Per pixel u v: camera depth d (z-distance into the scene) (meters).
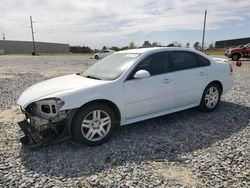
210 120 5.38
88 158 3.80
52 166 3.58
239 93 7.76
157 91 4.81
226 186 3.04
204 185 3.08
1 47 75.81
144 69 4.70
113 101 4.30
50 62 25.72
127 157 3.81
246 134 4.62
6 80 11.41
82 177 3.30
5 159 3.80
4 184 3.15
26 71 15.68
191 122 5.27
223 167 3.46
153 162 3.66
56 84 4.49
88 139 4.14
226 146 4.12
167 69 5.00
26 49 81.56
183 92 5.24
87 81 4.47
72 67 19.06
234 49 24.31
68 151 4.04
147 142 4.33
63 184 3.16
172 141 4.36
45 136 4.00
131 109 4.56
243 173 3.31
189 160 3.69
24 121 4.66
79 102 3.96
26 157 3.86
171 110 5.17
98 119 4.21
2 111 6.28
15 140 4.48
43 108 4.04
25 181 3.22
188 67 5.34
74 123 4.01
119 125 4.53
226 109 6.11
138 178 3.25
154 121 5.34
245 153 3.86
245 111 5.95
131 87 4.48
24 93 4.56
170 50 5.12
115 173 3.38
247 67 16.73
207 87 5.70
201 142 4.30
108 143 4.30
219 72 5.85
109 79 4.48
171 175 3.31
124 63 4.77
